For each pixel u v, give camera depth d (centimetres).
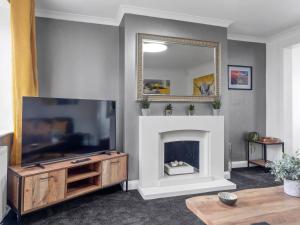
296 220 135
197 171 354
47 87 317
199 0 288
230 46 416
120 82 338
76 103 273
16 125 239
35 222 220
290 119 412
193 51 344
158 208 255
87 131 285
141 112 319
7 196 229
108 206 259
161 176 324
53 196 229
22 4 239
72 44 327
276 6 304
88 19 332
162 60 329
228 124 376
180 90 338
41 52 313
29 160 230
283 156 185
